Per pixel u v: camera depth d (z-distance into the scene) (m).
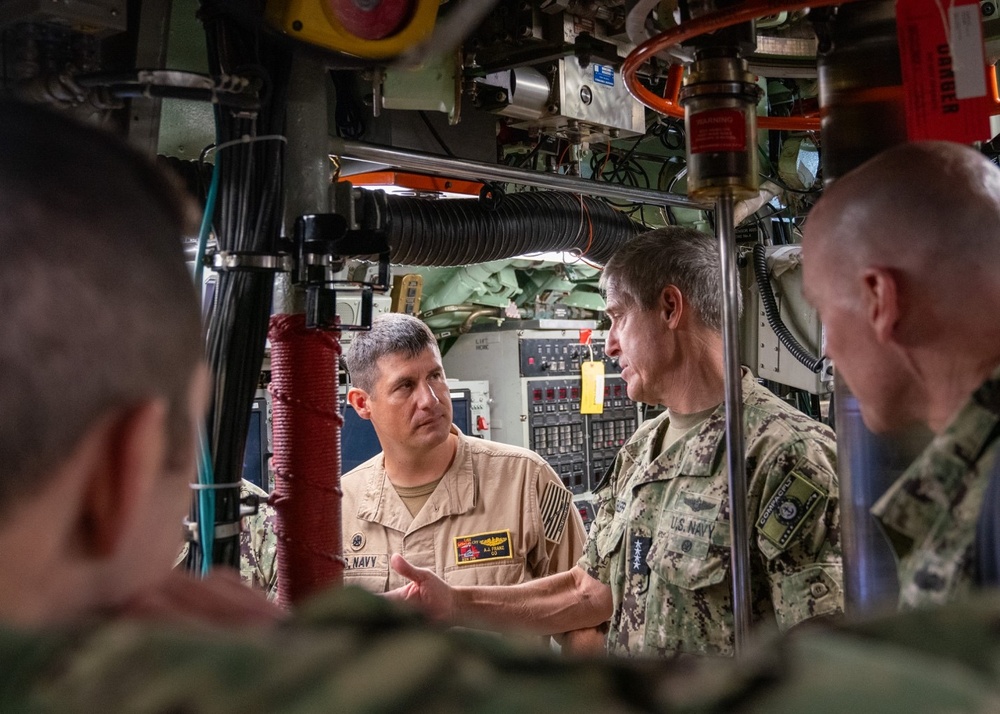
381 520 2.69
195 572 1.39
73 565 0.46
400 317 2.66
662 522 1.96
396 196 2.28
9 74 1.37
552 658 0.38
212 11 1.39
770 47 1.69
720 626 1.82
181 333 0.48
